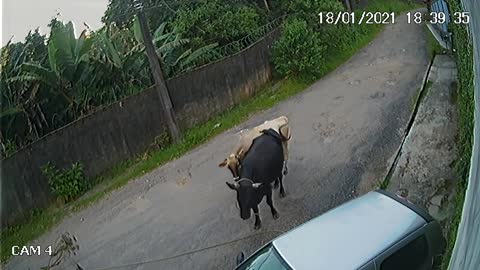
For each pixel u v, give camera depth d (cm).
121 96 867
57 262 645
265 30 1016
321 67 980
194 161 783
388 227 476
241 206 590
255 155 596
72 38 848
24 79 800
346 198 650
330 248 465
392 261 452
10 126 787
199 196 704
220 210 668
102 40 880
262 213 643
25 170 716
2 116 781
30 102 805
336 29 1065
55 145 736
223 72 895
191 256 607
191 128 861
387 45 1072
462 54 674
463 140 610
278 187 674
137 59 891
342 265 447
